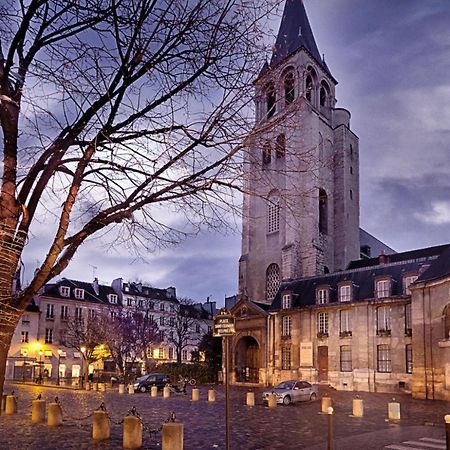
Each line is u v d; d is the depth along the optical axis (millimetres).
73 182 5383
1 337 4637
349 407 26906
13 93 5328
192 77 5844
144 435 15953
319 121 65250
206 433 16766
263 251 63094
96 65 5695
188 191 5973
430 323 34688
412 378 35688
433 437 15820
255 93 6051
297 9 64000
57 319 69125
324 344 44875
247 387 47219
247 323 52031
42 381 54438
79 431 16469
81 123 5535
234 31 5848
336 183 65750
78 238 5363
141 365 67500
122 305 75688
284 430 17531
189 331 80750
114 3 5406
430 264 39688
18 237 4902
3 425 17953
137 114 5738
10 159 5105
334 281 47156
